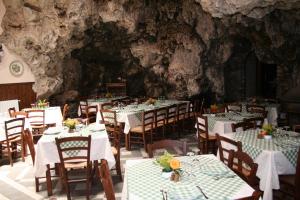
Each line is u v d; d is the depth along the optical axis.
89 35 11.04
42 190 5.27
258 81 13.82
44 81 10.66
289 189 4.26
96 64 13.16
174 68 11.47
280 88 11.47
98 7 10.15
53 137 5.22
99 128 5.77
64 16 9.76
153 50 11.62
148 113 7.72
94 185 5.36
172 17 11.59
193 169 3.34
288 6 7.41
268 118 8.80
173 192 2.75
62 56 10.86
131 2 10.48
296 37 9.96
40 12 9.77
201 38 11.33
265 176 4.04
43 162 4.95
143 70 12.66
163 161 3.18
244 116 7.11
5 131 6.55
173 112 8.76
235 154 3.45
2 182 5.70
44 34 9.88
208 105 12.32
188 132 9.67
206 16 10.89
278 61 11.23
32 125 8.66
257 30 10.54
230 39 11.84
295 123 9.89
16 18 9.80
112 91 13.31
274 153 4.02
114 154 5.63
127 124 7.53
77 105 12.38
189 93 11.54
